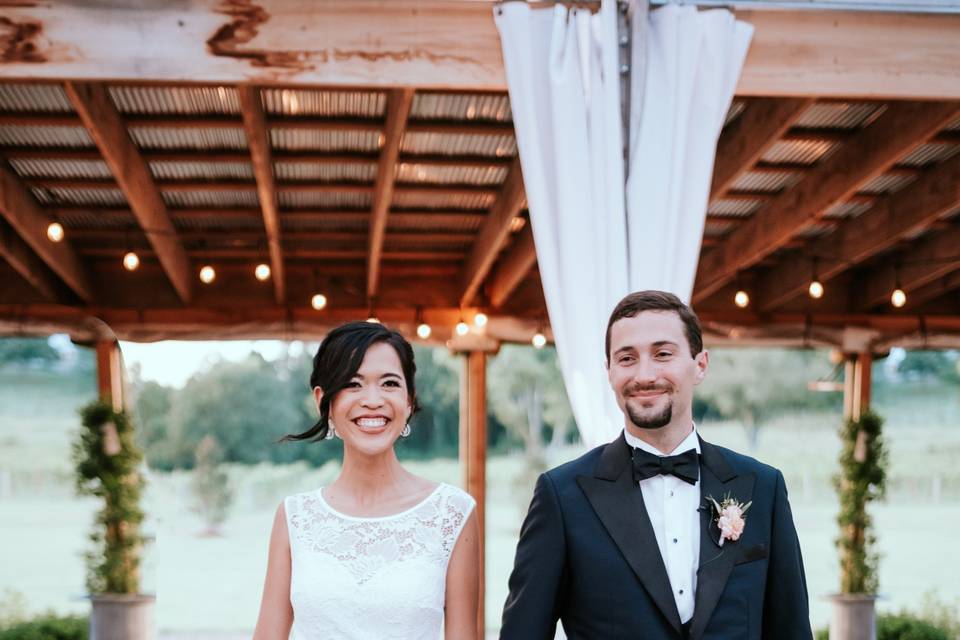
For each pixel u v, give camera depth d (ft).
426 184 18.56
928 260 22.13
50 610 23.02
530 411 65.62
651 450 6.40
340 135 16.35
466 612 7.34
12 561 28.58
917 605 31.91
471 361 24.54
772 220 19.39
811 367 67.51
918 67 10.37
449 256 23.38
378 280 24.26
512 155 16.97
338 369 7.12
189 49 9.93
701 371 6.47
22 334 22.72
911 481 64.13
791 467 65.67
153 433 62.85
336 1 10.06
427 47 10.09
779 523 6.41
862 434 25.11
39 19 9.80
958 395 67.56
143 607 20.15
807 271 22.71
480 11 10.12
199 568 44.88
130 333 23.44
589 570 6.20
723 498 6.30
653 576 6.06
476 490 24.14
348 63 10.05
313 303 22.21
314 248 22.77
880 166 15.56
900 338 25.40
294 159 17.12
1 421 29.71
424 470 64.49
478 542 7.58
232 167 17.80
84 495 20.92
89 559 20.35
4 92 14.56
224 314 23.76
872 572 24.13
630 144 9.71
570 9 9.89
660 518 6.31
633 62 9.71
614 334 6.38
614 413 9.34
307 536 7.30
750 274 25.36
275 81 10.00
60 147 16.75
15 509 29.63
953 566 41.78
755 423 67.97
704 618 5.93
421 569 7.16
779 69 10.30
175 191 18.88
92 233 20.95
